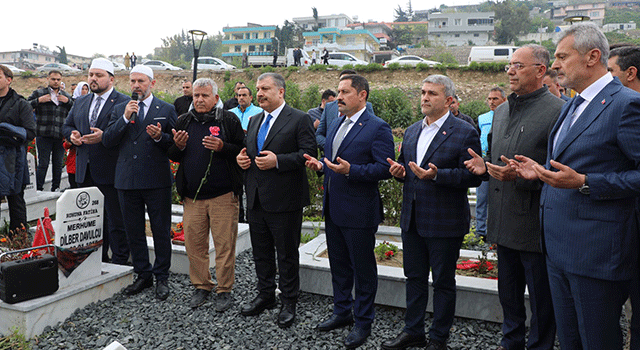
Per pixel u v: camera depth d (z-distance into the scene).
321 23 87.75
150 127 4.19
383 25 90.62
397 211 6.86
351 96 3.51
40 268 3.76
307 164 3.48
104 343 3.54
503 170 2.84
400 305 4.08
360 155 3.53
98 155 4.76
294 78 32.53
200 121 4.25
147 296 4.46
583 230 2.33
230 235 4.25
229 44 78.50
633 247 2.31
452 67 30.42
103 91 4.84
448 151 3.23
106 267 4.68
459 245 3.31
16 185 5.40
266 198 3.80
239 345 3.51
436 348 3.31
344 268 3.77
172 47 107.44
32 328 3.64
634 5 124.25
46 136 8.03
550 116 2.96
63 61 91.50
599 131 2.29
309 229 6.46
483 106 22.00
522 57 3.01
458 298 3.89
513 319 3.26
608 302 2.33
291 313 3.87
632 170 2.22
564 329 2.55
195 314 4.05
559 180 2.27
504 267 3.25
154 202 4.46
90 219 4.28
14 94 5.25
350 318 3.83
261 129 3.97
